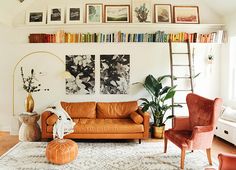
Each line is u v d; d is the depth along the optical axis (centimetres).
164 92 470
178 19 516
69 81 508
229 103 498
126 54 507
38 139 454
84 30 512
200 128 325
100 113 480
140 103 514
